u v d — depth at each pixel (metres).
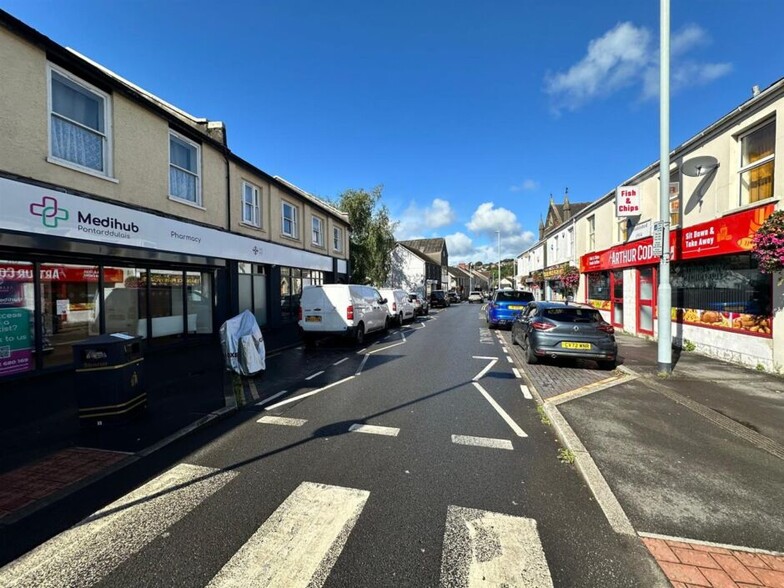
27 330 7.36
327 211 21.73
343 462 4.16
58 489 3.59
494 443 4.67
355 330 12.49
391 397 6.62
